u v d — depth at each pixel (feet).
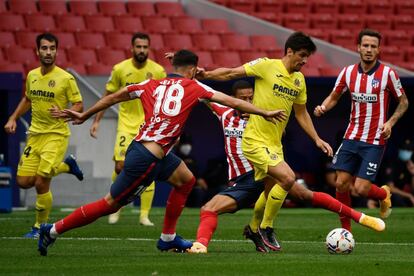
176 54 100.17
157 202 218.18
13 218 166.30
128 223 156.04
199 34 270.26
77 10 273.33
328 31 285.64
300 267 89.86
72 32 259.80
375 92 124.67
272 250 108.58
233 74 108.37
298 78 109.50
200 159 236.22
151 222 160.56
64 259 96.43
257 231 108.88
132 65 154.71
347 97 238.07
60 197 212.23
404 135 240.32
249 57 265.54
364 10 298.56
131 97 99.45
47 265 90.99
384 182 222.89
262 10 293.43
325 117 239.30
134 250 107.24
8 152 204.64
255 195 108.78
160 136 96.73
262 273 85.30
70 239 123.44
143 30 270.46
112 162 220.64
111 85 155.84
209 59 261.24
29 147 134.92
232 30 283.18
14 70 239.91
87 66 246.88
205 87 97.66
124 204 98.22
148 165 96.53
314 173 236.84
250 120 108.17
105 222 158.92
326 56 269.23
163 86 98.37
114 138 221.05
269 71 108.37
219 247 113.70
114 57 253.65
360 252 108.88
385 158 239.91
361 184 126.21
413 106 237.86
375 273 86.28
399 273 86.48
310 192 110.73
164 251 104.68
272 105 108.37
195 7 286.87
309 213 192.44
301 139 237.86
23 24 260.42
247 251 108.37
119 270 87.04
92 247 111.14
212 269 87.81
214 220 106.32
